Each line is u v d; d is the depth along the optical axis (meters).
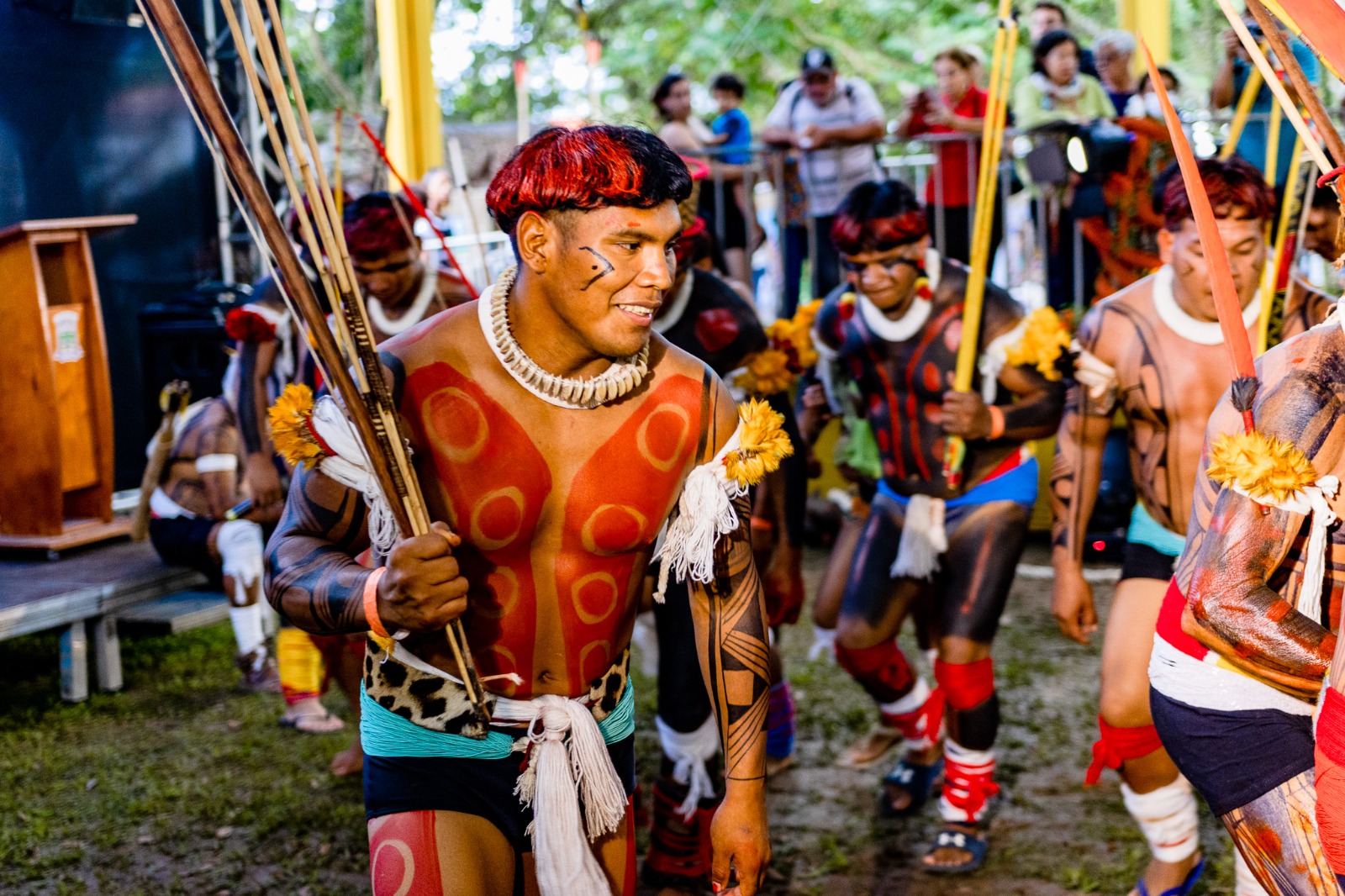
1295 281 3.00
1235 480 1.76
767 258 8.17
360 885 3.34
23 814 3.78
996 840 3.48
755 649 1.96
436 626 1.68
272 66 1.59
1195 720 1.96
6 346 5.21
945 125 6.54
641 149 1.72
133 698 4.79
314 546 1.82
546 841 1.87
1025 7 10.05
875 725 4.34
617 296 1.72
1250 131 5.82
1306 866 1.82
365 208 3.56
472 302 1.86
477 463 1.80
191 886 3.35
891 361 3.52
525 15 15.95
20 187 7.35
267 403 4.57
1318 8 1.63
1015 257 7.11
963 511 3.42
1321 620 1.84
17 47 7.32
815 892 3.24
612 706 1.99
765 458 1.87
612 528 1.86
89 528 5.46
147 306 7.95
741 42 14.85
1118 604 2.96
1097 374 3.05
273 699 4.75
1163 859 2.89
